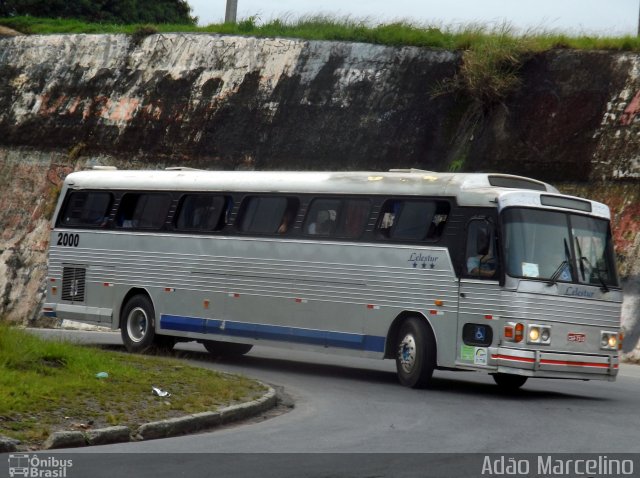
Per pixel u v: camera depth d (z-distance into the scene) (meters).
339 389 20.22
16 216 43.41
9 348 17.75
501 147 36.31
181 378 18.19
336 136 39.84
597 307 20.08
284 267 23.55
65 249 28.52
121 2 68.81
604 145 34.47
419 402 18.39
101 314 27.41
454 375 24.55
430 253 20.75
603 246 20.72
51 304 28.64
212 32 46.41
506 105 37.16
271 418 16.16
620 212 32.69
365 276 21.91
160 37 47.00
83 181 28.55
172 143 43.28
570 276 19.88
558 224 20.17
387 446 13.39
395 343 21.47
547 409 17.84
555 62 37.50
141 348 26.47
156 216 26.61
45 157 45.03
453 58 39.75
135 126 44.47
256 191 24.56
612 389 22.09
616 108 35.16
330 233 22.78
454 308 20.16
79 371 17.52
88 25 52.03
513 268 19.44
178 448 12.98
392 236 21.59
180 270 25.80
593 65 36.78
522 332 19.20
